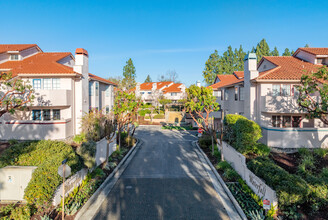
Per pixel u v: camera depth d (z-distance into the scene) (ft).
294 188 26.40
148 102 209.15
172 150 63.46
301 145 49.29
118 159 52.60
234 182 37.45
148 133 95.86
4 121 54.95
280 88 59.57
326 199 27.43
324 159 41.29
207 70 202.69
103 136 50.03
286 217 26.00
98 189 34.88
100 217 27.07
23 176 29.63
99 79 80.89
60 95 58.80
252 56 61.87
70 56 86.22
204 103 51.78
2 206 27.58
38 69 63.16
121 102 52.39
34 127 55.06
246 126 43.11
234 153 43.09
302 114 60.70
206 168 46.29
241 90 73.10
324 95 37.58
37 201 25.63
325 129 49.14
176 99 201.87
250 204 29.66
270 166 32.89
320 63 69.97
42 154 35.73
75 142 54.39
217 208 29.32
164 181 39.01
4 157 34.47
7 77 44.96
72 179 32.99
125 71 189.37
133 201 31.35
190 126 110.52
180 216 27.35
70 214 27.25
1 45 83.30
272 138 51.16
